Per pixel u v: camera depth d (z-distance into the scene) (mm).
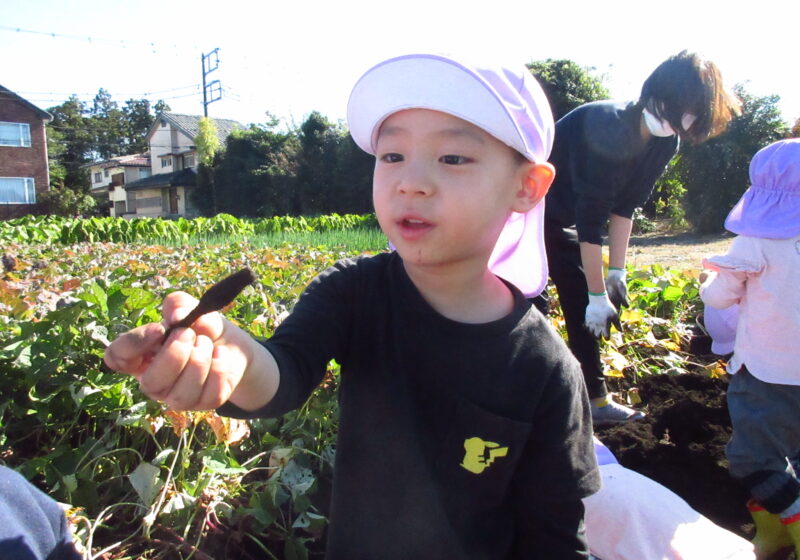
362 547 1264
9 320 2334
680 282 4535
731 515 2404
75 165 68750
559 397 1250
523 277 1569
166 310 802
